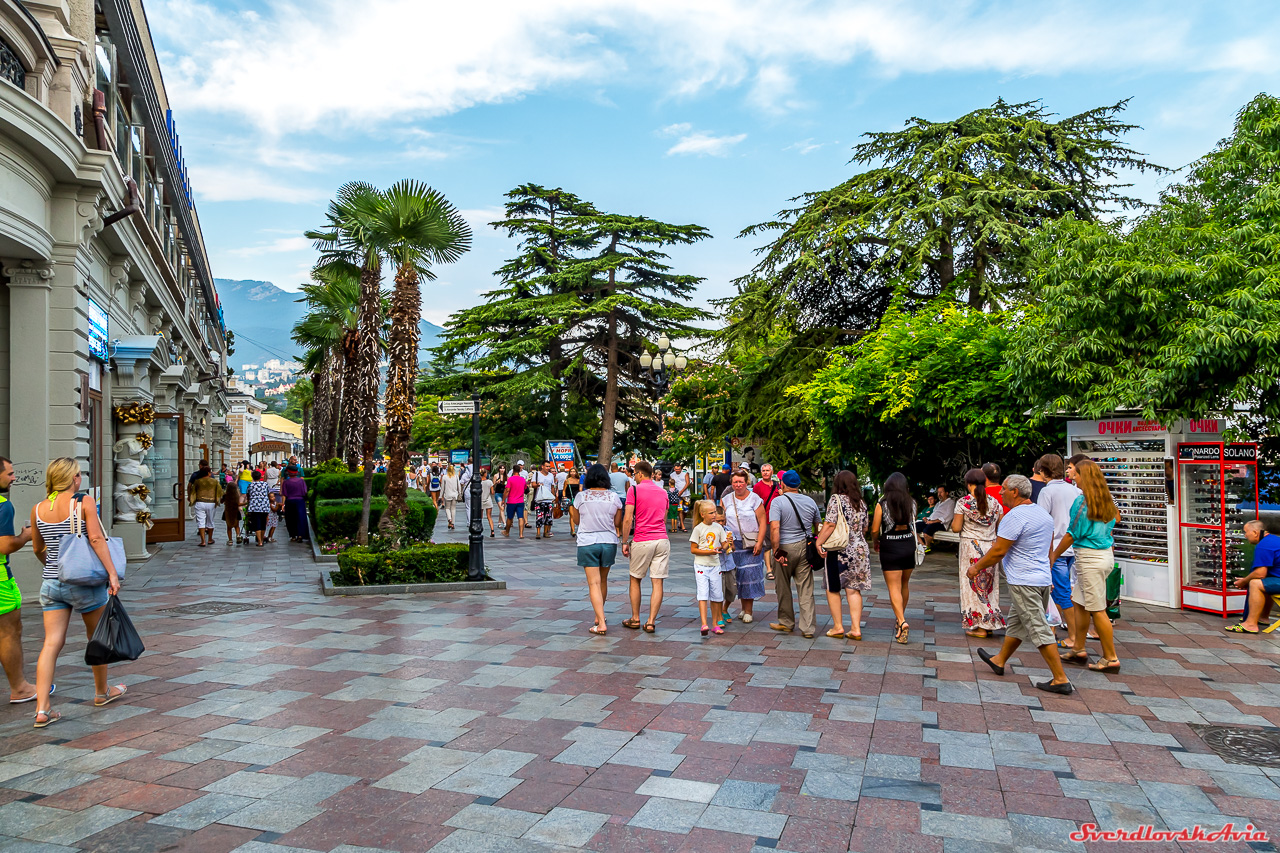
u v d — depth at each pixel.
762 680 6.56
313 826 3.92
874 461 16.89
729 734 5.25
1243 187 10.88
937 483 17.41
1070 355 10.29
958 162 19.17
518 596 10.92
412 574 11.64
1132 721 5.48
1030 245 16.67
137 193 15.95
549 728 5.38
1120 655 7.36
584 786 4.41
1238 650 7.54
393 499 13.07
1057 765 4.70
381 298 21.17
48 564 5.59
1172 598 9.59
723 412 22.81
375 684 6.43
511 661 7.19
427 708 5.81
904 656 7.37
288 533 21.12
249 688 6.31
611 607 10.04
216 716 5.62
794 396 20.08
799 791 4.35
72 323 11.58
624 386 34.38
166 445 20.64
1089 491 6.84
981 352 13.63
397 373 13.28
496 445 33.53
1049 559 6.41
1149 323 10.15
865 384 15.17
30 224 10.48
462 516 30.16
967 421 13.78
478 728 5.38
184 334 25.36
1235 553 9.18
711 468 24.58
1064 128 19.59
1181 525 9.54
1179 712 5.68
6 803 4.17
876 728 5.37
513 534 21.44
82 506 5.63
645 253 32.66
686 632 8.48
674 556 16.16
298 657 7.34
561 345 34.09
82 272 11.95
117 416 15.47
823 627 8.79
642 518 8.52
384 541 12.51
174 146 24.33
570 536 20.73
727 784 4.44
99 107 12.78
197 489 19.11
